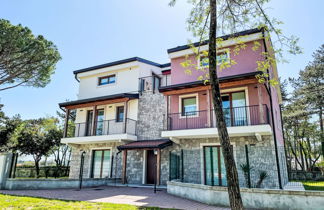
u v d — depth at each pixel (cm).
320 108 2116
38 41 1264
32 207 575
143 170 1302
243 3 661
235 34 774
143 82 1527
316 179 1578
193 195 775
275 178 954
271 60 709
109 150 1451
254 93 1088
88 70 1712
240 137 1066
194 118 1201
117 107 1522
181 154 1162
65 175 1997
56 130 2052
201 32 680
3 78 1262
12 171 1002
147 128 1396
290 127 2470
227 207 658
